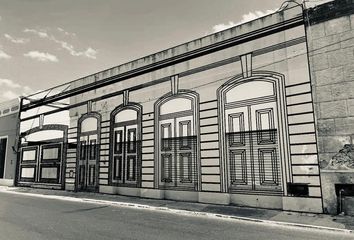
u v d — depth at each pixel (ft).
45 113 73.36
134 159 52.34
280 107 36.96
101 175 57.72
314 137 34.14
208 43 44.52
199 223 29.48
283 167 35.88
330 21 34.58
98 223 28.99
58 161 67.87
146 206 40.70
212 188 41.55
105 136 58.23
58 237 23.03
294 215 32.58
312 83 34.94
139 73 53.67
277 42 38.14
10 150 81.56
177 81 47.70
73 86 66.95
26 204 43.27
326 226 27.61
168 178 47.03
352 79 32.48
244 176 38.99
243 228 27.35
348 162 31.78
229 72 41.93
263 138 37.88
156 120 49.80
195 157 44.01
